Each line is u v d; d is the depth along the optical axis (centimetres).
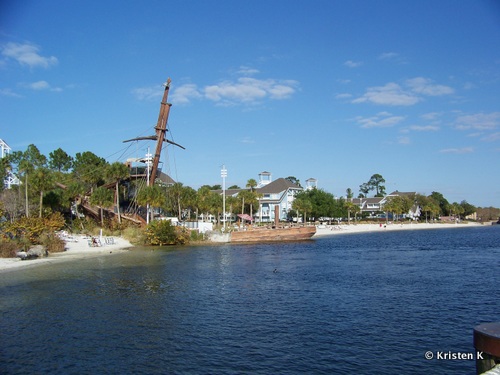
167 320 2506
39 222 6419
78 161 12794
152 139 10350
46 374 1733
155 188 8994
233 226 11038
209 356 1916
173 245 8131
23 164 7569
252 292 3338
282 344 2067
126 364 1831
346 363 1825
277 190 15538
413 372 1733
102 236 8144
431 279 3912
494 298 3041
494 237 10925
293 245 8438
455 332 2242
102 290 3422
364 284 3675
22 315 2627
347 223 17400
